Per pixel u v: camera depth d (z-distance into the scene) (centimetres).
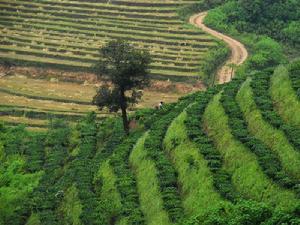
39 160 11488
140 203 8569
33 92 17000
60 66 18288
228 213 6638
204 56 18212
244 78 10631
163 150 9569
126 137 11056
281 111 8731
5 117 15512
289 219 5953
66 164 11175
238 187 7644
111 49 10819
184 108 10794
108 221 8519
